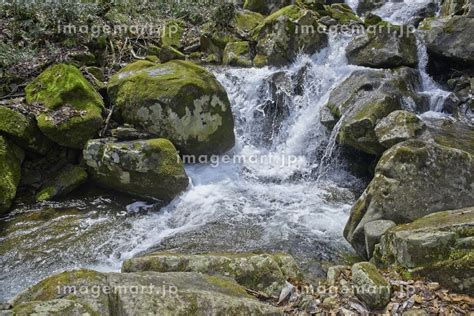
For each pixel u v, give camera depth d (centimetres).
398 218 412
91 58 709
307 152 655
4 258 448
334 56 770
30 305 263
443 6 922
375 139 545
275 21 777
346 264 432
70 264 442
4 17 718
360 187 587
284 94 695
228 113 620
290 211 532
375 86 624
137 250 464
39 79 601
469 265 328
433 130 587
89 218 515
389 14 1022
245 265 369
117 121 608
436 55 737
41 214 514
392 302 326
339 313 325
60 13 723
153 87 586
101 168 546
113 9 835
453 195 414
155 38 827
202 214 525
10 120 536
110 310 273
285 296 348
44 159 569
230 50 811
